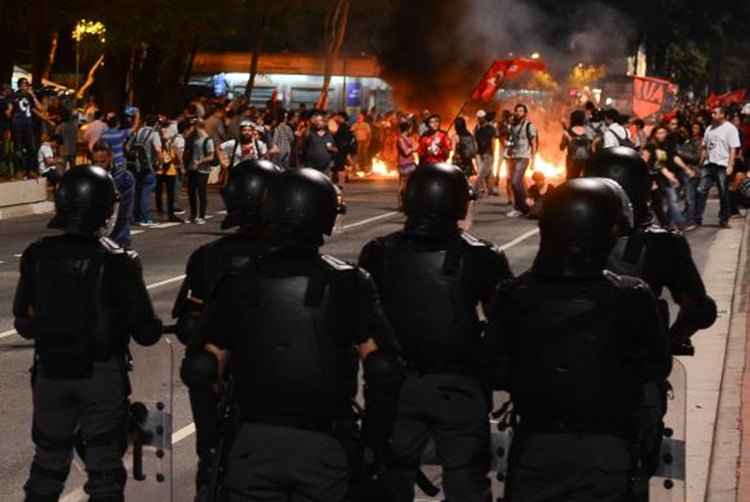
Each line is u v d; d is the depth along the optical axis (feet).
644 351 15.92
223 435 15.97
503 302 16.11
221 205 97.86
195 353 15.97
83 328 20.25
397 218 87.30
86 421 20.49
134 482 21.02
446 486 19.30
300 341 15.58
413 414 19.12
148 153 81.10
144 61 145.79
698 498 24.25
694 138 77.46
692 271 19.36
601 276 15.89
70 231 20.47
